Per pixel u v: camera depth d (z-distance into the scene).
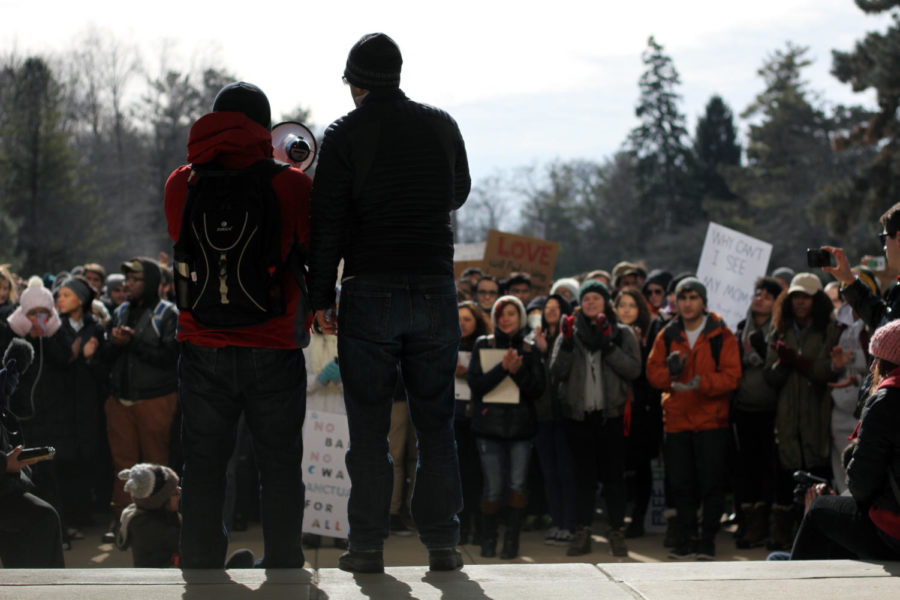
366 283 3.67
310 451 7.57
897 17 30.41
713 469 7.64
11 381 5.58
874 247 37.97
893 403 4.20
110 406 8.13
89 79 59.94
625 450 8.06
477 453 8.17
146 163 61.59
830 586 3.59
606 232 81.69
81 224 53.78
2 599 3.29
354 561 3.75
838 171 58.69
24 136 52.56
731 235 10.12
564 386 7.81
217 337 3.69
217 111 3.75
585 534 7.85
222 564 3.92
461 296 10.27
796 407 7.66
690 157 75.56
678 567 3.87
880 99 31.78
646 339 8.78
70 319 8.02
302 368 3.88
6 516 5.20
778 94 65.19
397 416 8.39
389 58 3.71
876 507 4.29
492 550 7.82
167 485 5.80
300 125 4.33
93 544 8.07
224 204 3.59
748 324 8.36
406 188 3.66
